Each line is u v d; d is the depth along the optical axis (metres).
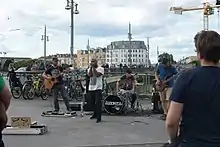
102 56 86.44
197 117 2.76
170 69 10.48
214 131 2.75
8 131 9.29
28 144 8.16
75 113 13.16
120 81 14.09
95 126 10.78
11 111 14.02
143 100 18.20
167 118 2.84
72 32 27.89
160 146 8.04
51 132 9.70
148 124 11.17
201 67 2.86
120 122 11.57
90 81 11.80
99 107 11.59
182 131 2.84
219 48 2.81
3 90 3.50
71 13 27.73
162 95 10.53
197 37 2.90
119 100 13.28
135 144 8.23
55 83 13.06
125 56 86.50
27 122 9.46
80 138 8.91
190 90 2.78
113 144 8.21
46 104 16.52
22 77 20.50
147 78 18.75
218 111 2.75
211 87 2.77
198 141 2.74
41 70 23.02
